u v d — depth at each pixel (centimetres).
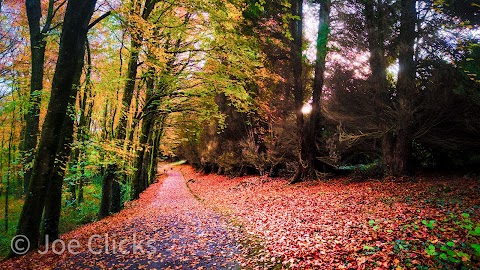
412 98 1173
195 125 2089
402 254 500
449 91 1051
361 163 2017
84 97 1311
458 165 1326
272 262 643
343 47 1422
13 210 1728
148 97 1641
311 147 1667
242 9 1069
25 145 1303
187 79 1415
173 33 1180
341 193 1225
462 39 971
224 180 2880
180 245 855
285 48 1445
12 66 1444
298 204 1180
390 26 1264
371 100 1286
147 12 1154
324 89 1555
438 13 1073
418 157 1440
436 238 537
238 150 2784
